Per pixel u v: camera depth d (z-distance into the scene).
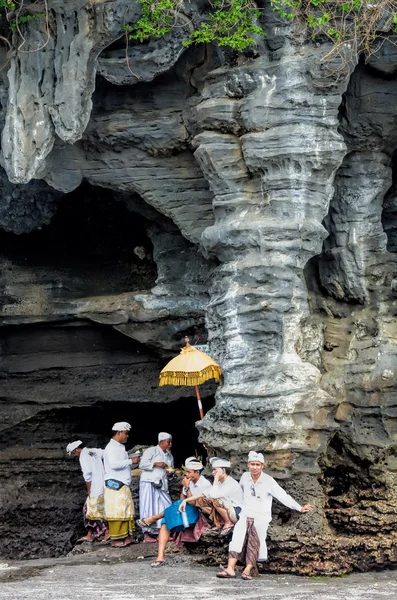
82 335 15.99
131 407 15.84
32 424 16.09
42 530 15.67
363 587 10.65
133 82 13.45
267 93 12.86
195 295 15.27
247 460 12.59
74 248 16.86
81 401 15.91
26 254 16.56
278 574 11.46
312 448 12.43
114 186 14.42
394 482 12.79
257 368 12.86
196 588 10.47
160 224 15.27
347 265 14.02
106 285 16.38
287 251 12.87
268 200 13.05
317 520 12.14
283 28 12.89
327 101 12.85
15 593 10.38
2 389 16.23
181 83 13.84
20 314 16.00
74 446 14.23
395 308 14.02
